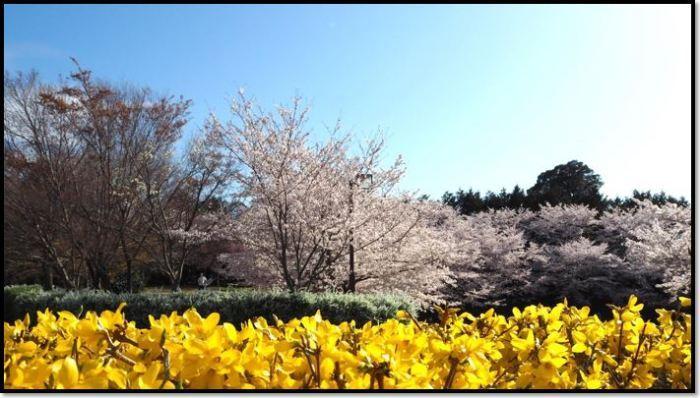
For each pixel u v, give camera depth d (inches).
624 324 71.8
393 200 402.0
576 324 77.2
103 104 491.2
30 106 462.6
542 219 661.9
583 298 548.7
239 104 380.2
